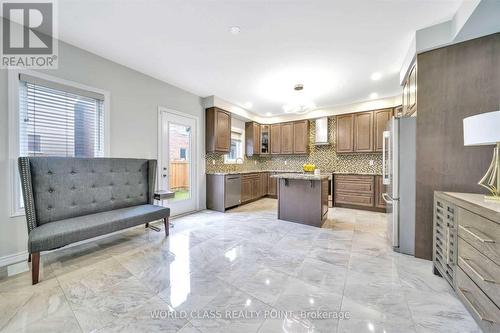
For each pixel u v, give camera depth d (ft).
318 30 7.23
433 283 5.84
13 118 6.90
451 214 5.40
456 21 6.28
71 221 7.12
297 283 5.85
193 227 10.87
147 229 10.49
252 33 7.45
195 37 7.70
